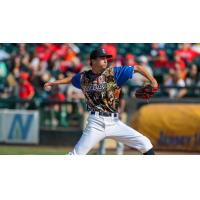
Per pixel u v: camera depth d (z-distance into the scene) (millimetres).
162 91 51906
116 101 27281
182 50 56562
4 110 50500
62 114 49531
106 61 26953
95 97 27141
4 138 50406
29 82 53750
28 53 56750
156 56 57812
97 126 27234
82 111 48969
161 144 45156
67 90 51062
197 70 56312
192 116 44719
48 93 53125
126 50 59719
